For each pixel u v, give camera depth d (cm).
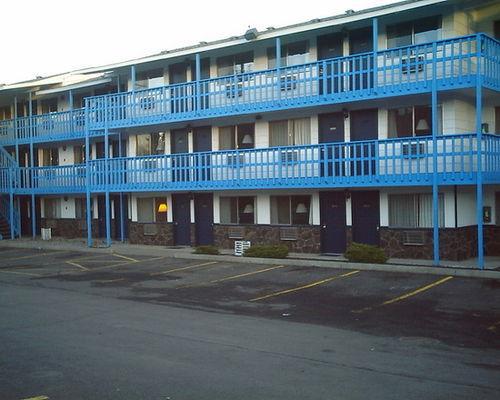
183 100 2342
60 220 3173
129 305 1288
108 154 2714
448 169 1752
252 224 2267
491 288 1359
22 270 1922
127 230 2853
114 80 2772
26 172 3042
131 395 699
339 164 1908
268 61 2261
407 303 1229
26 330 1054
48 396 700
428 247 1841
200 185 2258
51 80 3048
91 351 902
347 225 2036
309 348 903
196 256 2100
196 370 794
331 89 1931
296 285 1488
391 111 1941
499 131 1858
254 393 697
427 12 1856
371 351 880
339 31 2059
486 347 891
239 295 1380
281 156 2056
